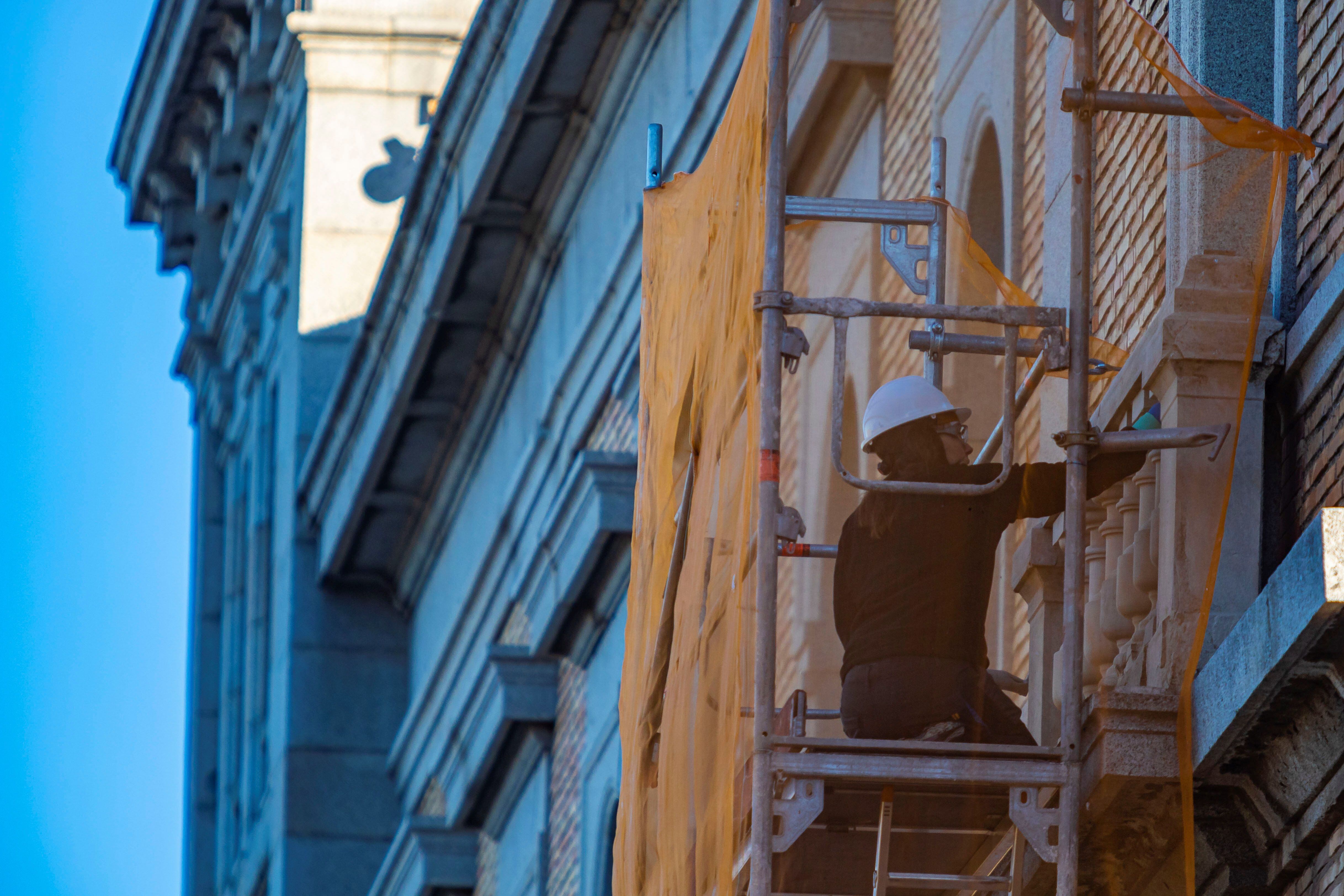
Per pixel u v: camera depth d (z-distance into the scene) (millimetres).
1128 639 16516
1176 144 16844
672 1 35719
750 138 16469
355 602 59094
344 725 58281
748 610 15500
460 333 46219
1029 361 20672
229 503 78125
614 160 38812
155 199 80562
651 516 19578
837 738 14984
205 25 68125
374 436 50969
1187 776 14406
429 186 44594
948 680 14844
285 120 66250
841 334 15305
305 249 61812
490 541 46344
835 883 15781
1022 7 24750
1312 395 15516
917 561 15055
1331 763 14109
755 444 15297
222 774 74250
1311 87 16266
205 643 80812
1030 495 15258
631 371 36969
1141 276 18547
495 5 39656
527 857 43281
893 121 29953
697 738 16516
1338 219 15609
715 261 17547
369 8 62531
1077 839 14477
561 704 42562
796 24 15945
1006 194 24703
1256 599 14180
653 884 18250
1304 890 15000
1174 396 15945
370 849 57531
